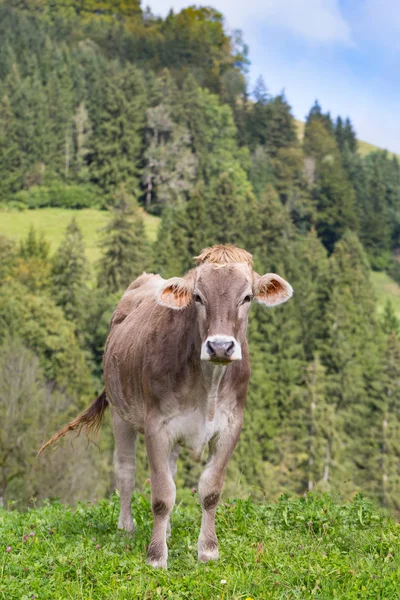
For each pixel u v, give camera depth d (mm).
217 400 6469
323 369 68500
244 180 163875
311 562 6184
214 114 170375
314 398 65812
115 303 79312
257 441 66125
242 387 6656
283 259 101875
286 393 75812
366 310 95125
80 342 77375
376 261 157000
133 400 7328
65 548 6801
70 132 152625
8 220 134375
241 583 5773
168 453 6609
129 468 7828
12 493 39250
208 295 6062
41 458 37375
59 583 6016
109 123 152375
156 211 150000
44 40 194500
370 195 168125
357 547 6703
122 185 112375
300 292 92750
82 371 64625
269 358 77250
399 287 148500
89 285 97375
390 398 73312
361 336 87625
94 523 7859
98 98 161875
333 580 5746
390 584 5555
